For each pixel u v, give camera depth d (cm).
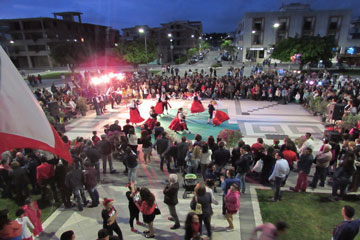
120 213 732
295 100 2172
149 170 998
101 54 6575
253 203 766
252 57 5653
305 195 805
